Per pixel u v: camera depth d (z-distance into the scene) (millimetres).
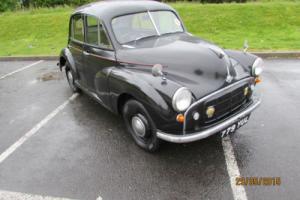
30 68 8422
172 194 3100
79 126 4676
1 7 16891
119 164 3637
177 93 2977
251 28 10180
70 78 6105
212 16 11203
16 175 3600
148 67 3641
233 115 3449
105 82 4043
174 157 3680
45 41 11234
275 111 4688
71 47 5402
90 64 4637
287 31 9617
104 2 4902
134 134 3920
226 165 3475
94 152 3936
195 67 3484
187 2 14164
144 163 3613
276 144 3811
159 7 4719
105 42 4207
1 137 4535
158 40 4207
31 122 4965
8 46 11102
